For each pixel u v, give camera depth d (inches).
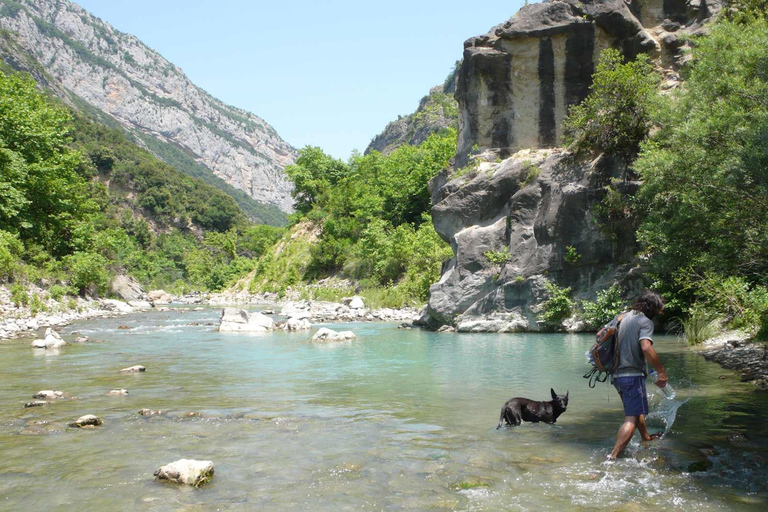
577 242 652.7
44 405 282.0
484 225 743.1
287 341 601.6
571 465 182.2
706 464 178.7
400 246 1243.8
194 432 227.9
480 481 167.5
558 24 760.3
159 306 1510.8
